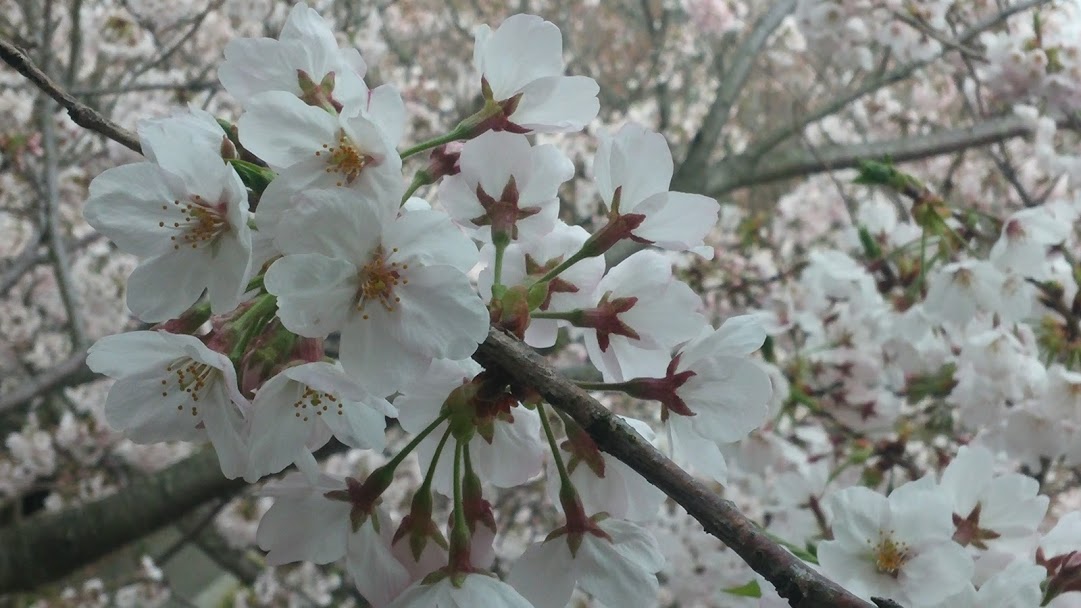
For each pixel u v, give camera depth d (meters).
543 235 0.26
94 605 0.93
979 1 0.90
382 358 0.21
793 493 0.50
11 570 0.61
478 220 0.26
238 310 0.23
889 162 0.49
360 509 0.24
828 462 0.61
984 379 0.52
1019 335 0.51
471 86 1.24
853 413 0.60
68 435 0.94
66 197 0.97
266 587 1.11
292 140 0.22
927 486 0.28
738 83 1.01
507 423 0.25
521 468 0.26
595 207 1.12
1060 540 0.29
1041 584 0.28
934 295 0.50
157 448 0.96
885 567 0.28
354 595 1.20
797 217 1.21
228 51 0.24
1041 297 0.52
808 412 0.66
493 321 0.23
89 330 1.05
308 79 0.24
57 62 0.86
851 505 0.28
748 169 0.95
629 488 0.25
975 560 0.30
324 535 0.24
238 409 0.22
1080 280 0.51
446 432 0.23
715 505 0.20
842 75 1.27
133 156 0.57
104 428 0.94
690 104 1.48
